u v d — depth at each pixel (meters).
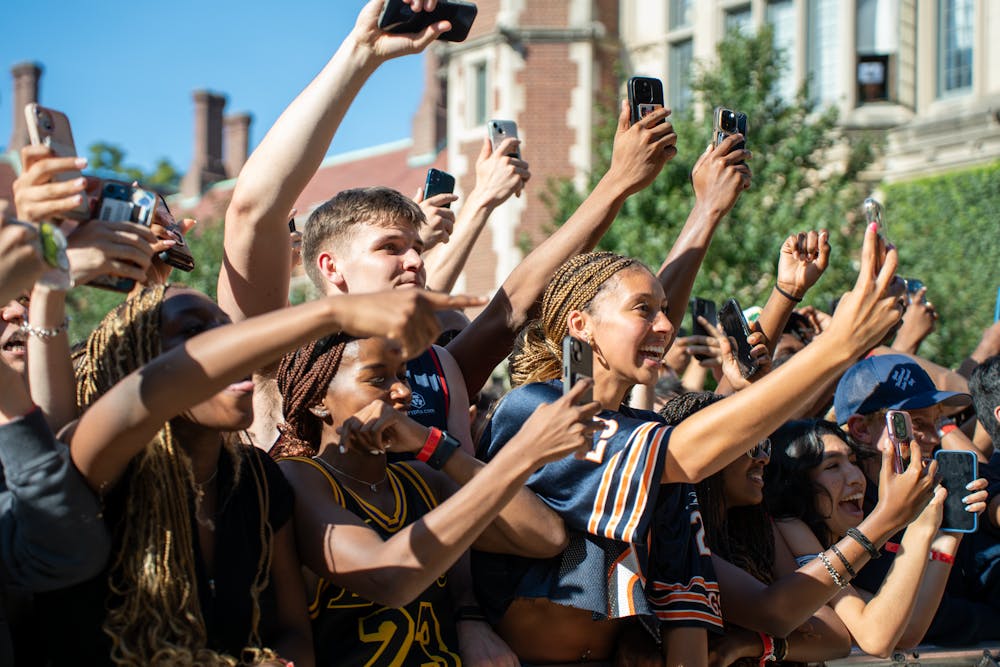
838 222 10.99
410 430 2.44
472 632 2.65
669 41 15.80
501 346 3.18
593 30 15.80
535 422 2.20
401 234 2.95
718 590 2.83
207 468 2.25
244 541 2.29
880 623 3.14
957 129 13.49
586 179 14.05
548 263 3.13
